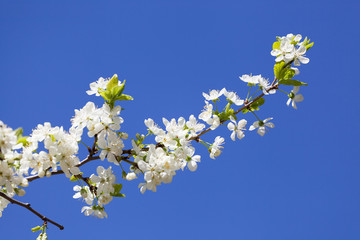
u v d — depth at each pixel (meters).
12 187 3.08
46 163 3.15
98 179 3.38
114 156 3.38
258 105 3.75
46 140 3.14
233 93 3.71
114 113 3.40
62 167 3.18
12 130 2.87
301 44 3.91
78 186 3.77
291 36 3.93
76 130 3.28
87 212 3.60
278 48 3.85
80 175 3.44
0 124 2.84
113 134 3.37
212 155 3.66
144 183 3.40
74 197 3.73
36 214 3.19
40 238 3.28
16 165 3.11
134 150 3.48
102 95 3.42
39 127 3.20
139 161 3.33
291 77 3.76
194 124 3.63
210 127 3.64
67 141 3.21
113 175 3.42
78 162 3.22
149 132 3.56
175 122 3.52
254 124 3.88
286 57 3.73
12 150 3.11
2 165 2.97
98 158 3.40
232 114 3.67
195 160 3.56
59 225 3.29
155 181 3.34
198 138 3.66
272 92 3.78
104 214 3.51
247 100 3.77
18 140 3.12
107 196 3.42
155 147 3.50
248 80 3.77
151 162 3.31
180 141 3.41
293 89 3.81
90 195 3.58
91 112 3.37
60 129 3.21
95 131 3.32
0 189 3.41
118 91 3.41
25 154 3.09
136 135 3.55
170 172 3.34
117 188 3.44
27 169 3.11
